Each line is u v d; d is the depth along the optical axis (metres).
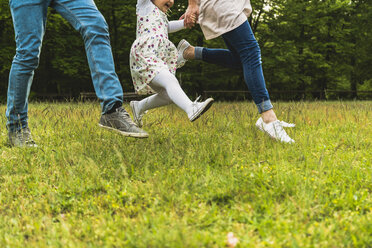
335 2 22.05
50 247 1.58
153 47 3.40
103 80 2.99
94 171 2.43
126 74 20.91
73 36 18.70
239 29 3.75
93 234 1.69
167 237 1.55
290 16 21.77
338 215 1.84
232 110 6.25
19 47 3.25
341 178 2.45
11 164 2.91
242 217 1.85
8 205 2.11
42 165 2.92
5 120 4.86
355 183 2.31
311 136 3.82
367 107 7.50
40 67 20.08
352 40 25.19
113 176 2.55
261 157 3.08
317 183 2.28
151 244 1.55
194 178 2.40
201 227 1.77
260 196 2.07
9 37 18.00
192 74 20.69
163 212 1.91
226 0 3.75
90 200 2.14
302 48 23.12
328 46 23.59
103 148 3.21
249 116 5.50
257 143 3.32
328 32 23.41
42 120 5.09
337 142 3.77
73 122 4.70
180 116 5.47
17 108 3.45
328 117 5.77
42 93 19.33
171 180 2.38
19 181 2.55
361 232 1.65
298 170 2.68
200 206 2.01
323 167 2.54
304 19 21.91
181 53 4.26
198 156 2.92
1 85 19.72
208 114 5.50
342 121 5.33
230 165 2.66
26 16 3.15
